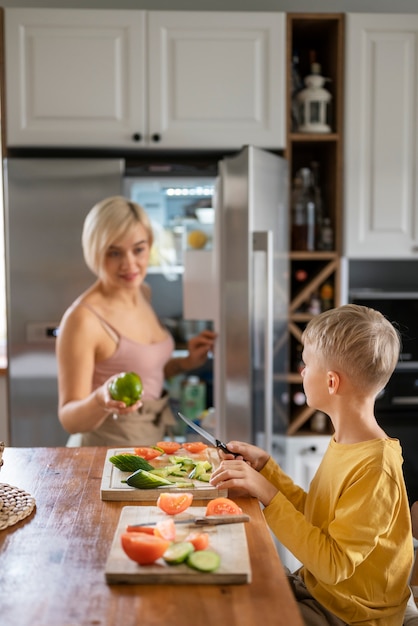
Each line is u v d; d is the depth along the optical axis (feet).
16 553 3.51
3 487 4.37
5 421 9.53
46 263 8.98
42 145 9.09
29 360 9.05
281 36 9.15
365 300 9.47
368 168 9.44
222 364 8.86
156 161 9.90
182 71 9.11
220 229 8.81
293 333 9.54
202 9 10.02
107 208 8.43
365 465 4.36
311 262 10.27
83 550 3.55
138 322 8.59
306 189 9.60
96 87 9.07
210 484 4.35
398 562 4.41
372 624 4.37
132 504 4.18
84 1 9.89
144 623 2.87
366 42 9.30
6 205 8.94
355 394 4.60
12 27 8.96
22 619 2.90
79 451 5.32
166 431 9.00
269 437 8.01
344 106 9.36
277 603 3.03
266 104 9.22
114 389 6.57
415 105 9.40
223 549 3.44
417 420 9.48
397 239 9.49
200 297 9.12
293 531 4.30
